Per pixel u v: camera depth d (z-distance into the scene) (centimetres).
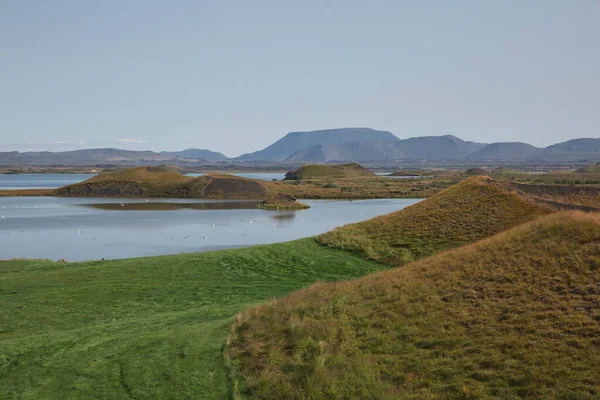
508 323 1537
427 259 2361
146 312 2303
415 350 1507
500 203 3806
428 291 1884
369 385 1363
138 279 2909
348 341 1617
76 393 1432
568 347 1350
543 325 1477
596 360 1271
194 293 2625
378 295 1950
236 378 1473
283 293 2616
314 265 3238
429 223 3716
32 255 4784
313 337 1658
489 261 2022
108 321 2167
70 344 1800
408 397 1289
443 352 1463
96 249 5153
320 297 2033
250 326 1812
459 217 3697
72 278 2933
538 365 1309
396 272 2241
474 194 4103
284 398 1359
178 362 1592
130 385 1465
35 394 1434
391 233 3681
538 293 1669
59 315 2255
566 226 2095
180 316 2156
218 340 1747
